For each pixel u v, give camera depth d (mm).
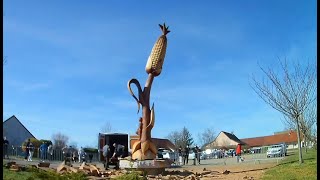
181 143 80562
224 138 103250
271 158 35375
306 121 28156
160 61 24562
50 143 38094
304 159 25469
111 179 16719
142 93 24281
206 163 35719
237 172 21766
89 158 39375
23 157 29781
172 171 23469
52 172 15133
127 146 32562
